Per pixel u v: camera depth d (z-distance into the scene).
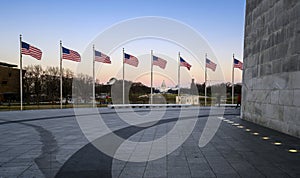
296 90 8.77
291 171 4.99
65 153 6.39
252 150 6.71
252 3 12.77
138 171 5.00
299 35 8.75
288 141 7.89
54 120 13.70
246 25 13.60
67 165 5.38
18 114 17.27
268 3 11.01
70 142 7.76
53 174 4.82
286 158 5.93
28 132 9.68
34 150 6.71
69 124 12.05
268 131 9.85
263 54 11.46
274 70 10.39
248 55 13.29
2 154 6.29
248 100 13.26
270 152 6.50
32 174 4.82
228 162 5.59
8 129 10.45
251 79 12.86
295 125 8.77
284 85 9.59
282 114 9.68
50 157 6.02
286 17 9.58
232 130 10.11
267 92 11.00
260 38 11.80
